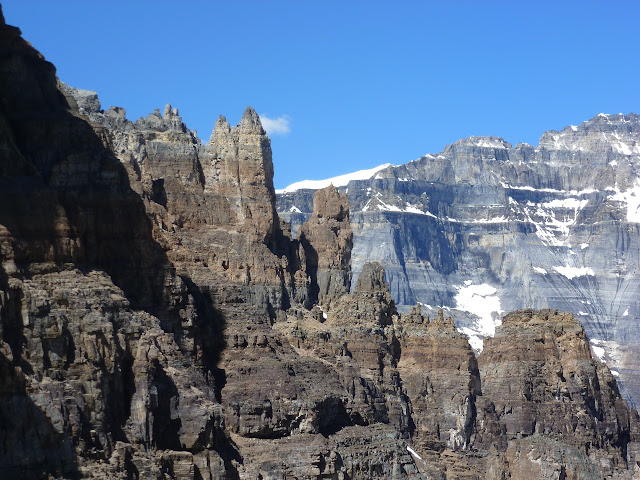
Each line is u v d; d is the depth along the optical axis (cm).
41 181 18938
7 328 17000
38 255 18238
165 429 18725
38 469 16400
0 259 17412
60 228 18588
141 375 18312
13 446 16238
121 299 18762
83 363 17562
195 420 18912
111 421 17788
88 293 18275
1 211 18175
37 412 16538
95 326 17888
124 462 17500
